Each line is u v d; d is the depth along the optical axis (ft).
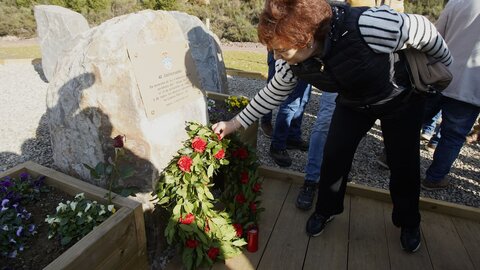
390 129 5.22
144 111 5.25
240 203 6.26
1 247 4.25
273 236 6.55
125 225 4.42
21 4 39.01
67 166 6.22
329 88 4.69
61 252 4.36
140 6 42.32
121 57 5.01
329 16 3.70
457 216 7.39
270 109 5.65
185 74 6.19
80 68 5.35
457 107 7.50
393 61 4.37
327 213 6.37
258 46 39.32
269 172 8.55
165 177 5.24
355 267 5.92
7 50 28.71
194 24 13.42
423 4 44.21
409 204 5.87
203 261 5.59
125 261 4.59
